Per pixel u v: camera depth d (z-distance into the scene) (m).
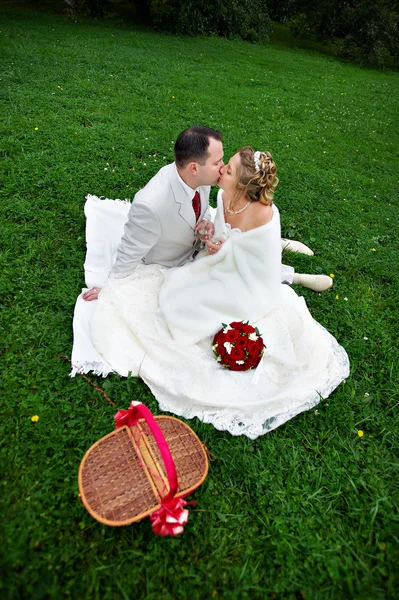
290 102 9.03
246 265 2.99
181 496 2.14
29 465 2.40
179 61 10.34
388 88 12.34
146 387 2.94
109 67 8.59
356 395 3.11
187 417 2.77
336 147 7.16
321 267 4.29
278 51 14.55
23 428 2.55
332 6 16.53
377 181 6.23
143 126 6.29
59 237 4.00
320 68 13.30
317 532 2.35
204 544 2.23
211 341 3.16
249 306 3.10
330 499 2.50
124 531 2.23
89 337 3.10
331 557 2.24
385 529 2.37
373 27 15.53
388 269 4.39
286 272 3.90
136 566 2.12
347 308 3.85
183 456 2.36
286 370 3.05
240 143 6.47
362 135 7.99
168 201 2.98
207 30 14.14
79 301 3.32
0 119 5.63
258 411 2.84
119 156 5.35
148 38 12.13
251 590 2.11
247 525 2.35
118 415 2.38
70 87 7.14
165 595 2.04
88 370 2.92
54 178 4.68
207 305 3.10
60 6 14.44
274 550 2.25
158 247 3.30
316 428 2.88
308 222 4.93
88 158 5.18
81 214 4.30
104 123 6.13
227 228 2.99
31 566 2.02
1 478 2.32
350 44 15.99
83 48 9.63
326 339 3.39
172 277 3.16
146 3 14.27
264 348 3.04
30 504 2.24
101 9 13.50
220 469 2.57
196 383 2.89
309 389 2.96
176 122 6.69
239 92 8.89
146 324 3.10
